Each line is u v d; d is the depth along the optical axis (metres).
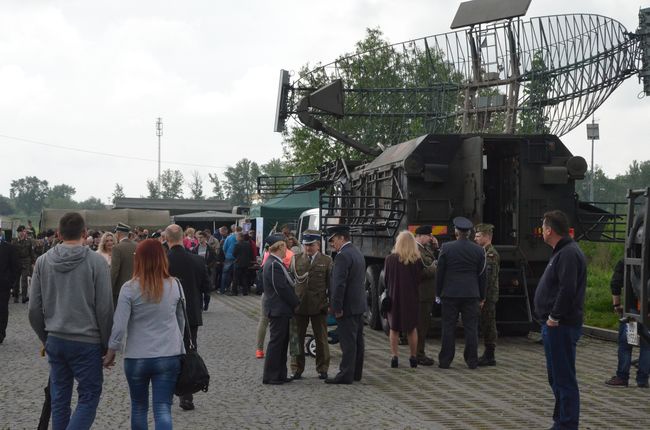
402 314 12.15
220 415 8.78
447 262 12.21
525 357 13.41
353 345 10.86
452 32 26.62
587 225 15.73
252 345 14.70
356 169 20.67
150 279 6.49
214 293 28.53
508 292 15.43
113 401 9.57
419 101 27.06
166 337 6.49
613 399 9.77
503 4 25.67
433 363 12.63
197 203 56.94
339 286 10.68
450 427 8.21
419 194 15.55
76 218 6.71
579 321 7.75
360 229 18.16
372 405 9.34
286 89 26.77
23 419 8.48
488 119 25.91
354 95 27.47
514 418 8.68
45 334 6.78
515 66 25.31
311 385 10.74
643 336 8.76
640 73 24.81
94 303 6.66
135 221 44.03
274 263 10.77
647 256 8.57
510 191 15.84
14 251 15.14
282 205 32.72
